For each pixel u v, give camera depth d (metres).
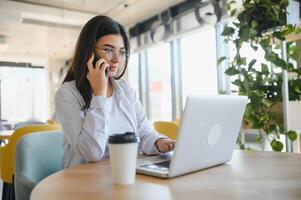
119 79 1.50
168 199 0.63
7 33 5.89
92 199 0.64
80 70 1.28
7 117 8.67
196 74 4.49
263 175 0.85
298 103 2.51
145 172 0.87
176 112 4.90
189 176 0.86
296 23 2.49
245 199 0.63
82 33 1.32
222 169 0.95
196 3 4.12
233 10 2.98
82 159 1.21
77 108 1.23
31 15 4.60
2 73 8.62
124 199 0.64
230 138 1.02
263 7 2.51
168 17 4.63
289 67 2.52
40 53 8.02
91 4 4.47
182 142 0.80
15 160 1.13
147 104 5.64
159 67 5.31
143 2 4.43
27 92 8.96
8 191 2.46
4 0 4.18
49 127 2.38
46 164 1.25
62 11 4.59
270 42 2.54
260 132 2.67
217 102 0.88
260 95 2.59
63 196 0.66
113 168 0.77
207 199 0.63
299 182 0.77
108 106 1.19
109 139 0.77
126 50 1.43
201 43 4.39
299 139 2.62
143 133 1.42
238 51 2.77
